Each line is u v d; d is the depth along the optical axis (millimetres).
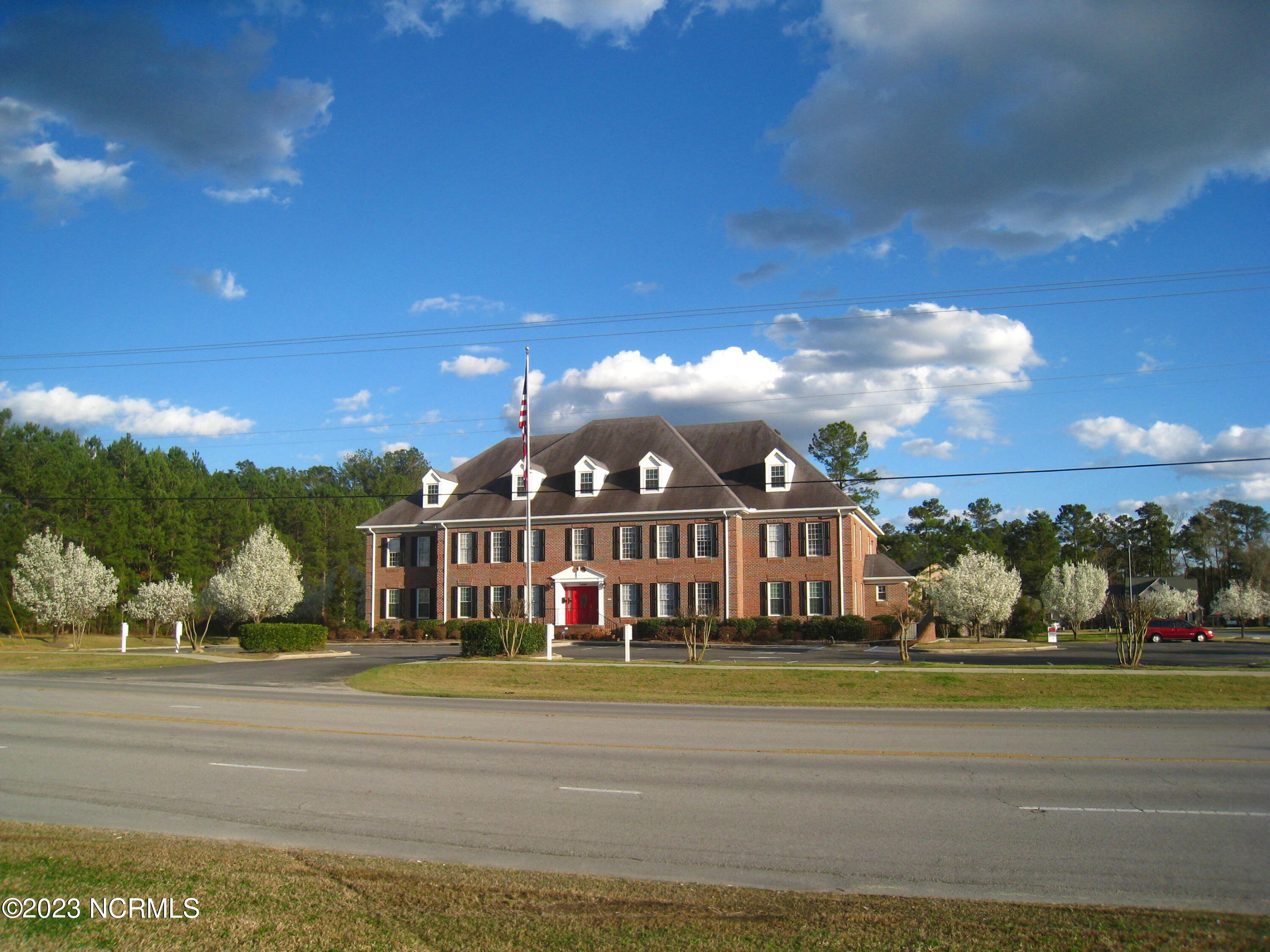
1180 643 56875
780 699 23578
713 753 14766
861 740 16094
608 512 51406
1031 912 7035
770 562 49656
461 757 14414
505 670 29797
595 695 24953
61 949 6215
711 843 9383
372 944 6273
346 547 90250
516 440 60781
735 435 54906
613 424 56781
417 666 31234
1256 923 6766
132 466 86250
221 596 49219
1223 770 13094
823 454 78375
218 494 82750
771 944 6297
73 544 55125
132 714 20141
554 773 13062
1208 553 121000
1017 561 92438
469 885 7711
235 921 6703
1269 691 23719
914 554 89188
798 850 9086
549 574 52188
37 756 14727
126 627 48750
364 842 9484
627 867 8555
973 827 9953
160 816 10633
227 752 15023
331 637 53406
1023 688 24516
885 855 8930
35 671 34938
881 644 45094
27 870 7980
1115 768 13305
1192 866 8500
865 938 6414
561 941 6336
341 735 16922
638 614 50375
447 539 54438
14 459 68375
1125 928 6621
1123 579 106312
